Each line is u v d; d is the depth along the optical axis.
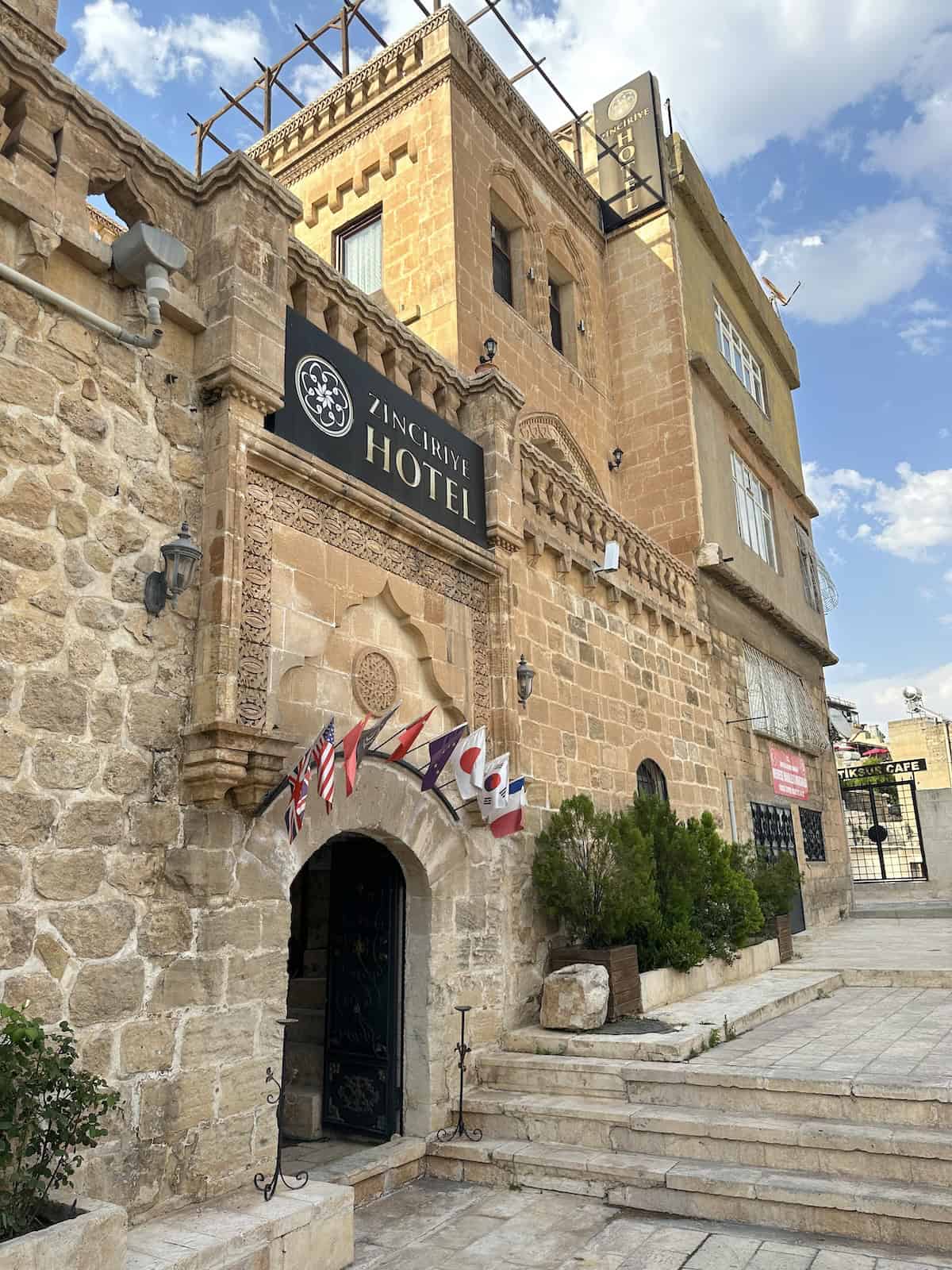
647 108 20.02
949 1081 6.77
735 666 17.92
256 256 7.30
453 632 9.37
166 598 6.30
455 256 14.38
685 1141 6.98
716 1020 9.09
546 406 16.25
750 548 20.36
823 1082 6.95
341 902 9.01
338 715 7.65
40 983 5.20
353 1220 6.18
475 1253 5.99
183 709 6.33
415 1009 8.23
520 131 16.98
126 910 5.73
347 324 8.71
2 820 5.17
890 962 13.53
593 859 10.14
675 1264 5.65
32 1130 4.32
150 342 6.48
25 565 5.55
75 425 6.00
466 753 8.77
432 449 9.42
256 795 6.32
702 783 15.29
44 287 5.85
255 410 7.06
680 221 19.88
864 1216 5.92
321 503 7.75
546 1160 7.14
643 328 19.17
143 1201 5.42
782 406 25.52
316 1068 8.90
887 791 31.73
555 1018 9.04
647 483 18.36
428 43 15.47
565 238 18.48
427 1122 7.89
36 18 7.46
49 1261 4.04
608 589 13.05
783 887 14.62
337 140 16.38
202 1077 5.85
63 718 5.59
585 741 11.69
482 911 9.09
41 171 6.17
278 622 7.08
